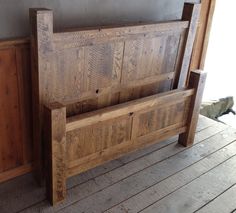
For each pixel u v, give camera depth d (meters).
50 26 1.63
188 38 2.46
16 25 1.71
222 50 4.94
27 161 2.12
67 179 2.12
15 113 1.91
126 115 2.12
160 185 2.15
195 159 2.49
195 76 2.44
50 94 1.84
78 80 1.96
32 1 1.71
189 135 2.62
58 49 1.75
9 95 1.83
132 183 2.14
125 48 2.11
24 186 2.04
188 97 2.49
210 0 2.96
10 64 1.75
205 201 2.04
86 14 1.95
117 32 1.98
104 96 2.19
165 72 2.51
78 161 1.97
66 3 1.84
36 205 1.89
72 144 1.88
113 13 2.09
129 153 2.47
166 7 2.43
